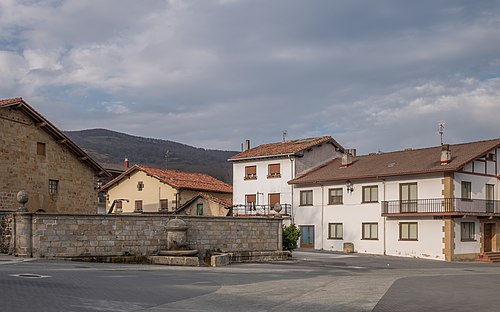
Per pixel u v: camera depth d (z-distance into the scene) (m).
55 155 36.28
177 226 27.70
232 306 12.64
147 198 58.50
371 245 43.88
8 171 32.31
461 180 40.31
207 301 13.30
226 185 63.97
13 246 23.36
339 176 46.59
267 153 53.53
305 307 12.70
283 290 16.17
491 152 43.34
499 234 42.84
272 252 33.25
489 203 41.84
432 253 39.84
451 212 38.62
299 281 19.34
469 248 40.34
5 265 19.56
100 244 25.30
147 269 21.95
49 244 23.64
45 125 34.84
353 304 13.24
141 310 11.44
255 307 12.59
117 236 25.95
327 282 19.14
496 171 43.59
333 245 46.94
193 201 54.12
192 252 27.34
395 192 42.66
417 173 40.56
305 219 49.56
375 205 43.91
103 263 24.22
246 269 25.05
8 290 12.97
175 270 22.23
